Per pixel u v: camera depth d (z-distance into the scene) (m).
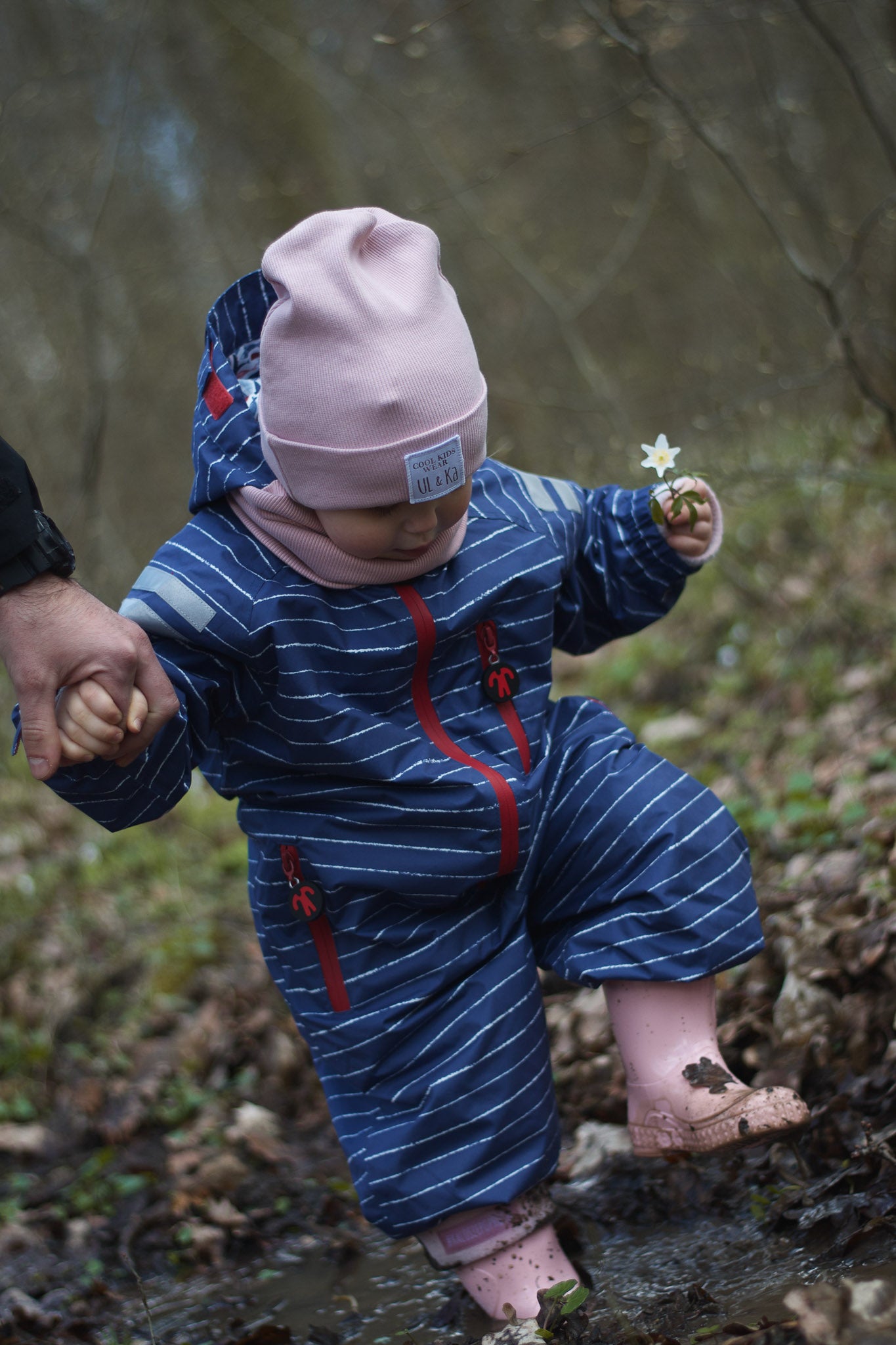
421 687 2.19
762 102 7.25
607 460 6.75
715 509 2.47
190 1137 3.50
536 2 8.34
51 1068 4.08
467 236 9.05
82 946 4.82
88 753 1.82
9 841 6.09
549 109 9.38
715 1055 2.20
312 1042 2.26
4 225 8.07
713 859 2.22
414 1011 2.18
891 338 5.96
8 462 1.80
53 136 8.79
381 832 2.16
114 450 9.38
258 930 2.33
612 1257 2.36
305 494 2.05
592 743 2.35
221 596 2.07
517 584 2.25
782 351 7.22
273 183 9.38
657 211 8.59
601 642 2.55
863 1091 2.54
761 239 7.43
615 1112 2.94
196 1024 4.04
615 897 2.24
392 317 1.99
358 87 9.07
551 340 8.81
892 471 5.98
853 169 7.42
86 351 7.96
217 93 9.41
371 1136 2.18
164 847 5.70
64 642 1.80
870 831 3.43
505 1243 2.18
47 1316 2.68
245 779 2.22
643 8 5.36
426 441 1.99
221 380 2.27
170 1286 2.80
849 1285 1.75
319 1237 2.89
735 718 5.01
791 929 3.11
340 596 2.12
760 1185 2.46
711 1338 1.86
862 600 5.30
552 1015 3.42
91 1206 3.24
